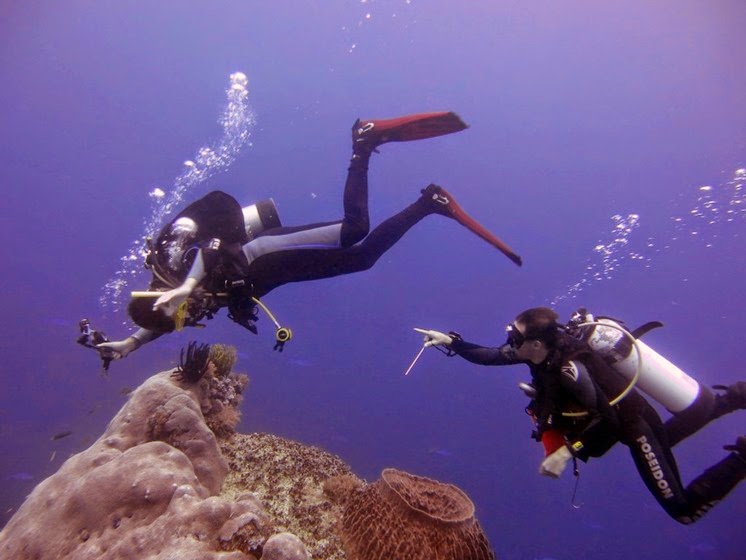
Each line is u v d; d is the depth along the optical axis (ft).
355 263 16.83
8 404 72.18
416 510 13.56
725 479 13.91
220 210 13.56
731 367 198.70
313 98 240.73
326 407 92.94
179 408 16.22
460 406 121.39
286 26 221.66
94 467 14.64
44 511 13.75
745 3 134.31
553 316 13.01
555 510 78.33
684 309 206.18
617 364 14.42
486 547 13.78
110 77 226.79
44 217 203.51
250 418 76.13
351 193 16.66
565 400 12.80
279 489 16.67
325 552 13.89
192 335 104.99
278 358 114.01
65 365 88.74
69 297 141.28
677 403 14.78
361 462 71.36
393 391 120.16
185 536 11.24
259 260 14.94
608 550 70.03
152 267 12.48
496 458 94.68
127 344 13.19
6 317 110.52
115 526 12.59
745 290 195.83
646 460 13.78
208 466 15.61
